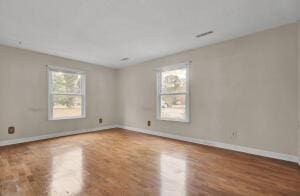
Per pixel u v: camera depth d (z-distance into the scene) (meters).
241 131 3.13
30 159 2.74
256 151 2.96
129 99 5.45
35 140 3.98
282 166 2.45
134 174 2.22
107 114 5.61
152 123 4.77
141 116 5.08
